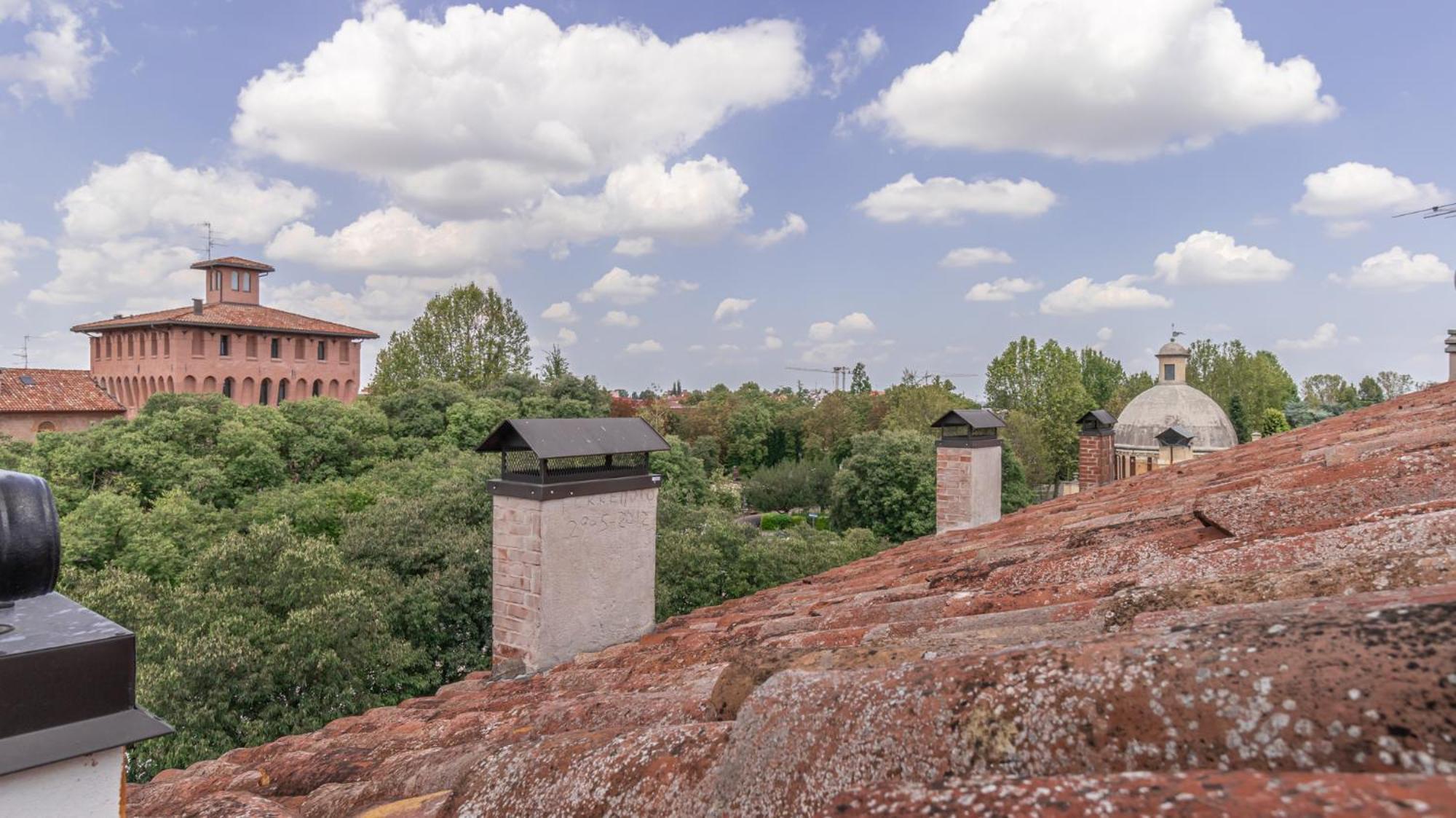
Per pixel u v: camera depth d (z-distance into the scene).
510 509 7.91
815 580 7.63
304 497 26.06
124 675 1.81
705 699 2.96
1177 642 1.21
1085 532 4.76
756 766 1.51
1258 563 2.54
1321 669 1.02
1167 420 32.25
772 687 1.69
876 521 41.19
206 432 30.77
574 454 7.79
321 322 57.09
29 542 1.73
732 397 91.44
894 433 42.91
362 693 13.56
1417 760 0.86
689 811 1.64
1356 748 0.91
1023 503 41.06
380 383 51.47
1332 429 7.14
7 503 1.72
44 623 1.81
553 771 2.16
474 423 39.03
